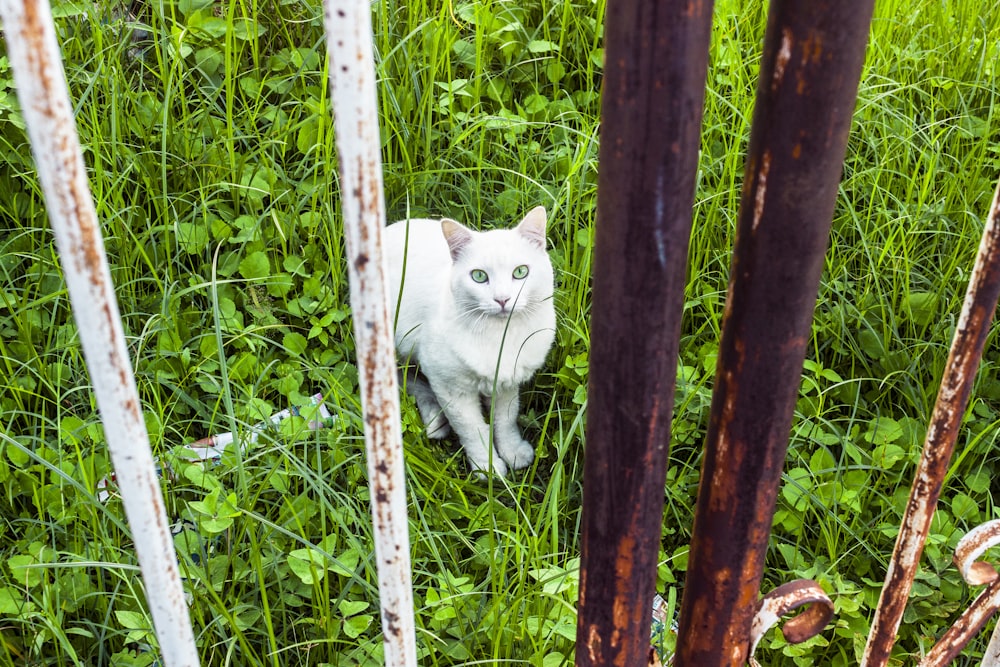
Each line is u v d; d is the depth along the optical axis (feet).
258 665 6.86
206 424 9.18
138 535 2.93
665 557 8.55
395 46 11.76
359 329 2.79
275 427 8.96
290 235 10.66
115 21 11.45
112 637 7.55
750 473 3.34
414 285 9.68
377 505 3.12
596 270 2.95
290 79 11.69
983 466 9.41
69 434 7.76
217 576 7.63
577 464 9.51
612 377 3.06
